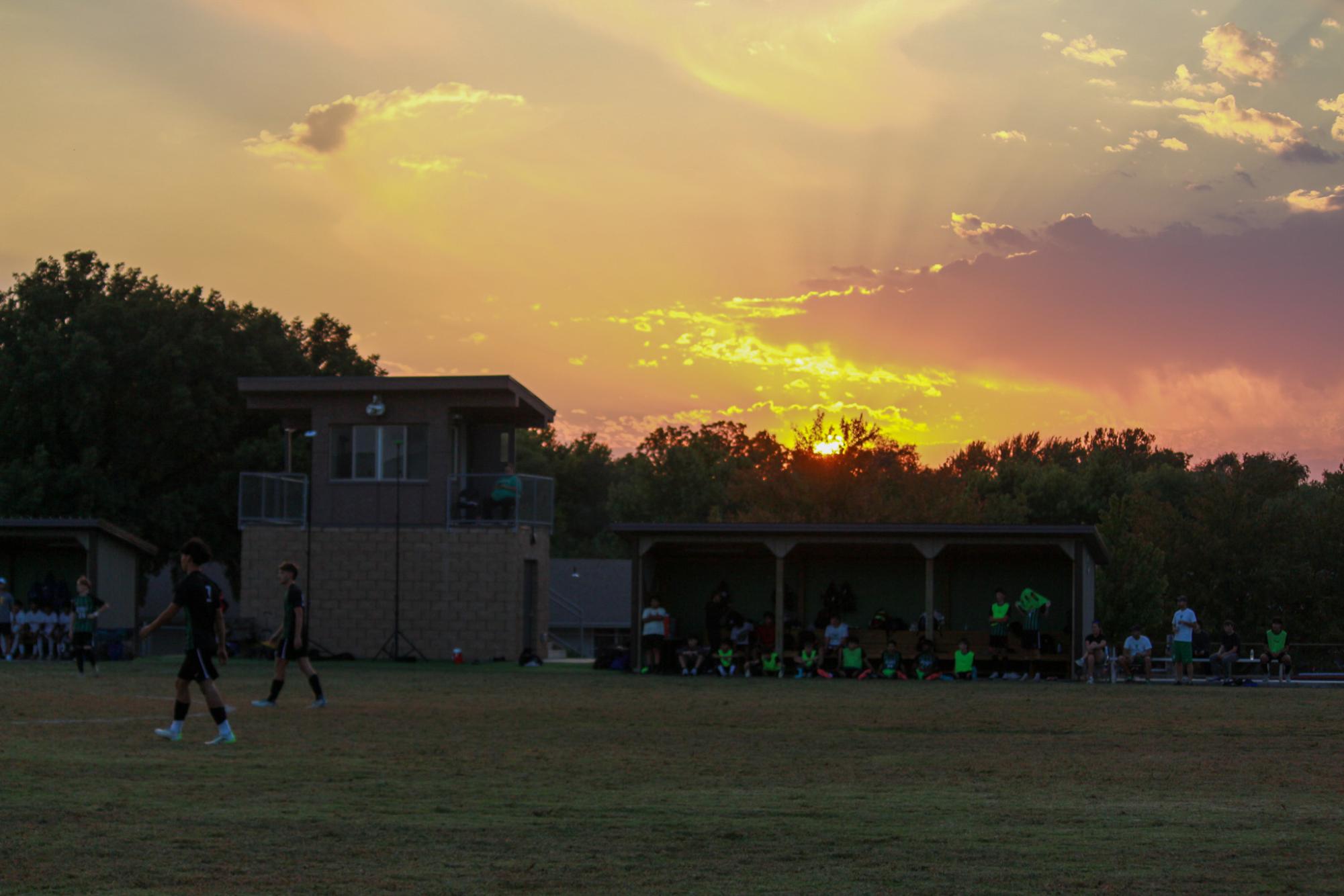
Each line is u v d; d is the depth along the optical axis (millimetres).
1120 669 30984
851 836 8359
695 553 35500
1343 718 18797
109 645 34438
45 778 10750
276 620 37344
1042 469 77688
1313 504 72125
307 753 13023
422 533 37062
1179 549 59344
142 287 50906
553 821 8914
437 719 17328
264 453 47906
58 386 47156
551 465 95375
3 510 45281
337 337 55875
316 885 6836
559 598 62656
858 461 56844
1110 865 7426
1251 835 8484
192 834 8273
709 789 10680
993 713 19422
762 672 31578
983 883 6945
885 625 33219
